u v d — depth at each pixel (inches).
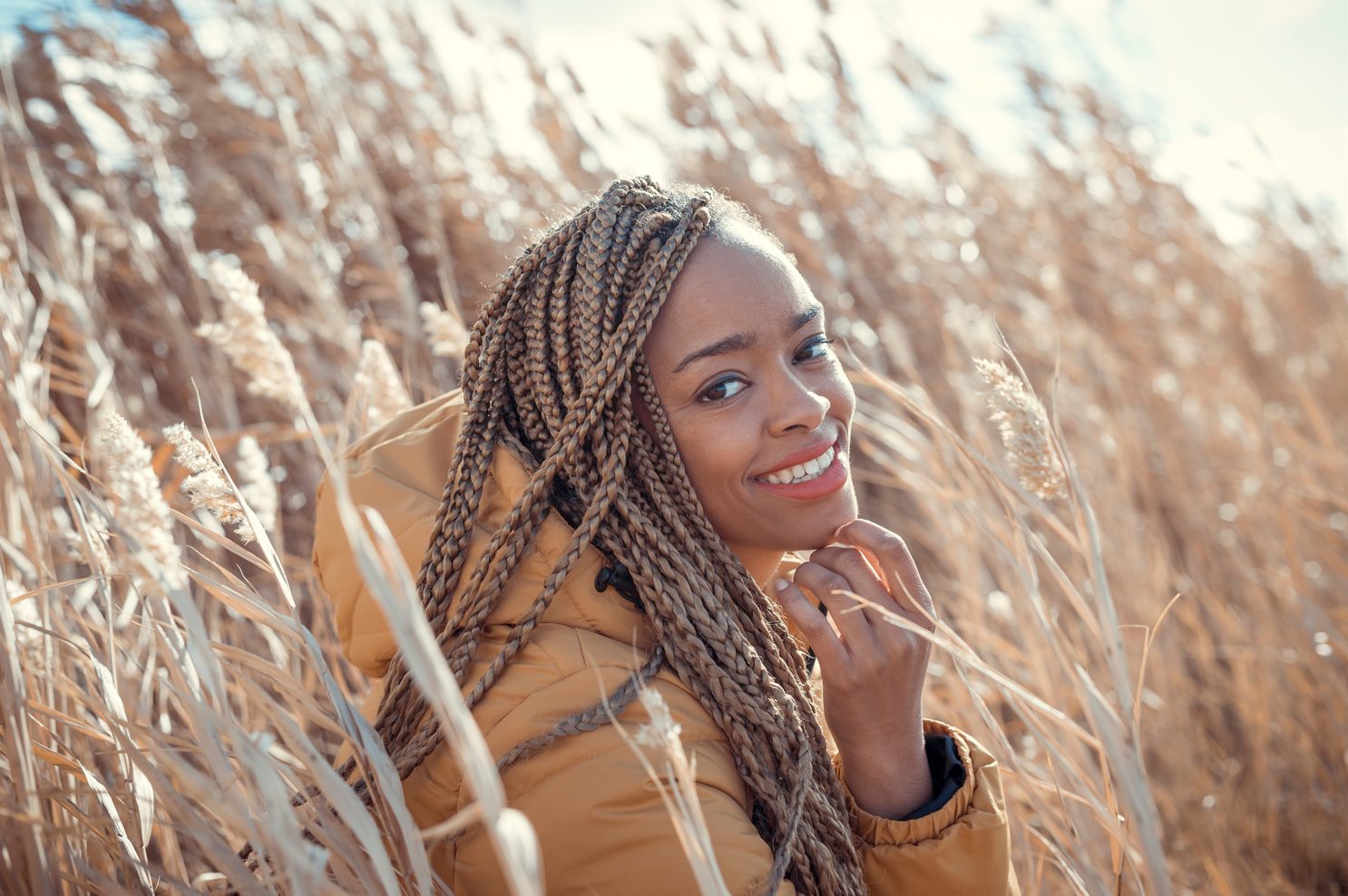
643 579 49.6
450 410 59.2
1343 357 191.0
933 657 97.0
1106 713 48.3
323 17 154.2
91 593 66.4
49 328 106.1
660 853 44.0
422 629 30.9
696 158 169.8
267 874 41.1
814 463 54.1
